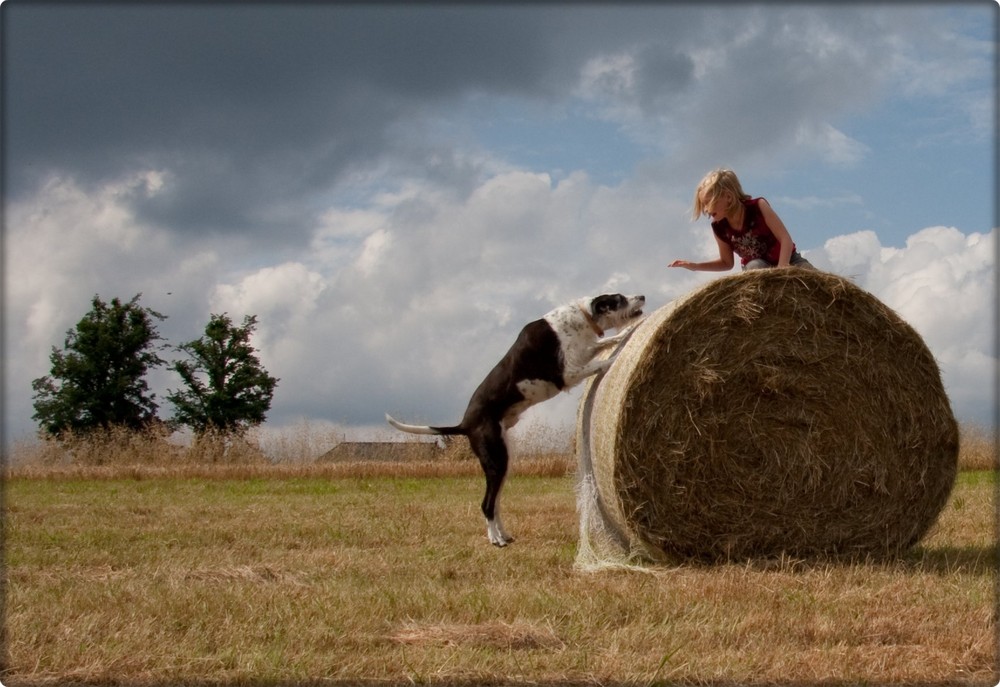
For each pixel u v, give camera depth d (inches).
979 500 386.3
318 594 205.6
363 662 153.5
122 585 221.8
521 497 464.4
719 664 149.6
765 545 245.6
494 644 162.4
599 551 262.8
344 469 706.2
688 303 242.7
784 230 269.3
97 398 1323.8
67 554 282.8
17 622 182.1
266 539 319.6
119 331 1350.9
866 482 245.4
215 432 869.2
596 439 258.7
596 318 302.4
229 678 149.0
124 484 659.4
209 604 194.7
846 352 245.1
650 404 241.8
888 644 162.2
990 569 225.9
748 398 245.1
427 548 290.4
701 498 244.5
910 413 244.8
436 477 690.8
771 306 244.8
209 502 476.7
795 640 164.4
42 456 815.1
